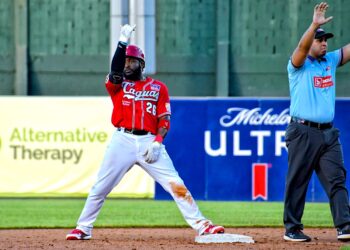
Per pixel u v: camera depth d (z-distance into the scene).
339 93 56.50
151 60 50.44
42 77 57.75
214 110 42.44
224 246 22.52
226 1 56.25
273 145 42.28
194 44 56.91
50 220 34.50
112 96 23.83
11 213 37.56
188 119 42.41
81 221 24.38
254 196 42.41
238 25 56.69
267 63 56.78
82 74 57.66
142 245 22.86
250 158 42.38
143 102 23.58
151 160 23.47
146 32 50.22
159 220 34.38
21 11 57.03
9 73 57.44
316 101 23.45
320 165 23.77
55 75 57.69
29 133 43.03
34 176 43.03
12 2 57.19
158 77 57.03
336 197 23.58
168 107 23.84
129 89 23.58
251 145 42.38
